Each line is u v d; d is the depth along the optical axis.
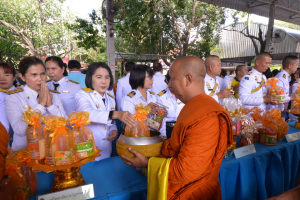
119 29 9.43
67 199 1.09
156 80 3.93
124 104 2.07
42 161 1.16
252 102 2.75
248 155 1.76
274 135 1.99
